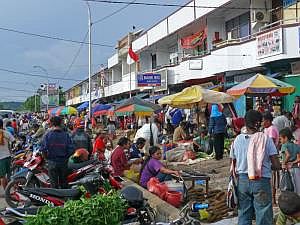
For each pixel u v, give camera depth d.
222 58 27.03
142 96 42.22
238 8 28.23
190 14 33.34
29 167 10.97
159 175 10.32
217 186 11.80
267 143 6.12
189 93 17.14
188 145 17.11
